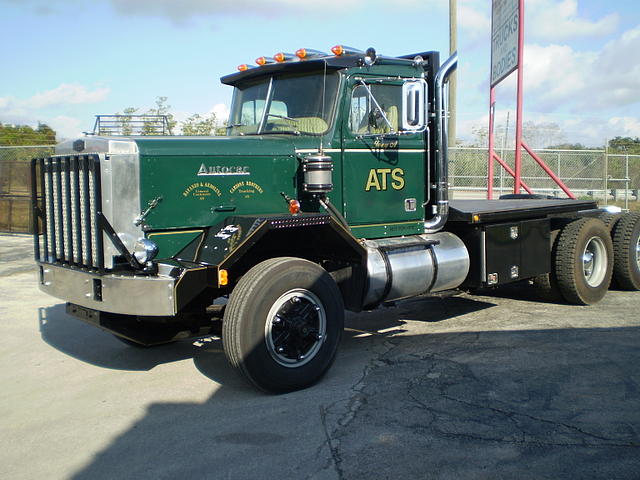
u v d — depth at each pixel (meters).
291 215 4.73
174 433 3.91
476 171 16.25
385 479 3.23
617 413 4.01
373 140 5.76
